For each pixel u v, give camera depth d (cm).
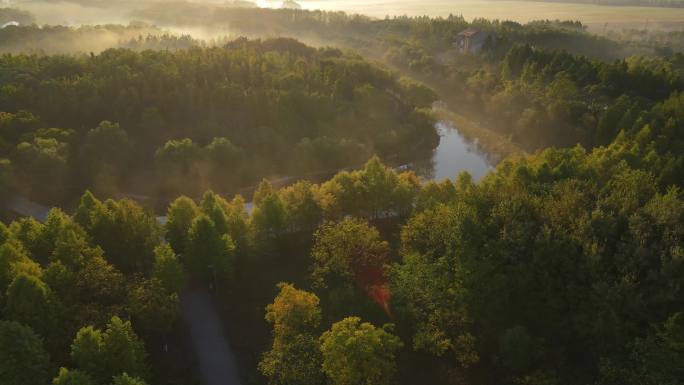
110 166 12631
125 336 5638
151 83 14988
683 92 13138
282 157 14012
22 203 11812
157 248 7238
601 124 13412
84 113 14112
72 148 13188
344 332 5453
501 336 6028
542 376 5522
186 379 6328
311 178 13700
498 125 17862
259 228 8581
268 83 16075
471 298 6269
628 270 5528
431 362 6375
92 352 5494
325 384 5759
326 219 9100
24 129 13262
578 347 5878
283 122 14650
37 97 14350
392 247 8594
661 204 6044
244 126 14562
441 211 7519
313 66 17950
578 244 5869
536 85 17312
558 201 6600
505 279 6059
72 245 7056
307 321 6316
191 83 15188
